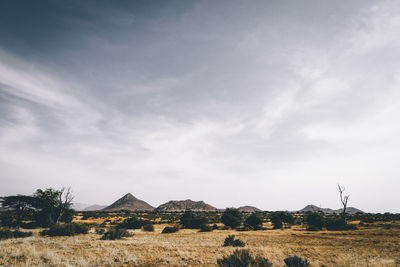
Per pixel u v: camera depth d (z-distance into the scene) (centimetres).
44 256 1183
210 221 5984
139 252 1495
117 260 1224
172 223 5688
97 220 6328
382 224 4019
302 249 1739
